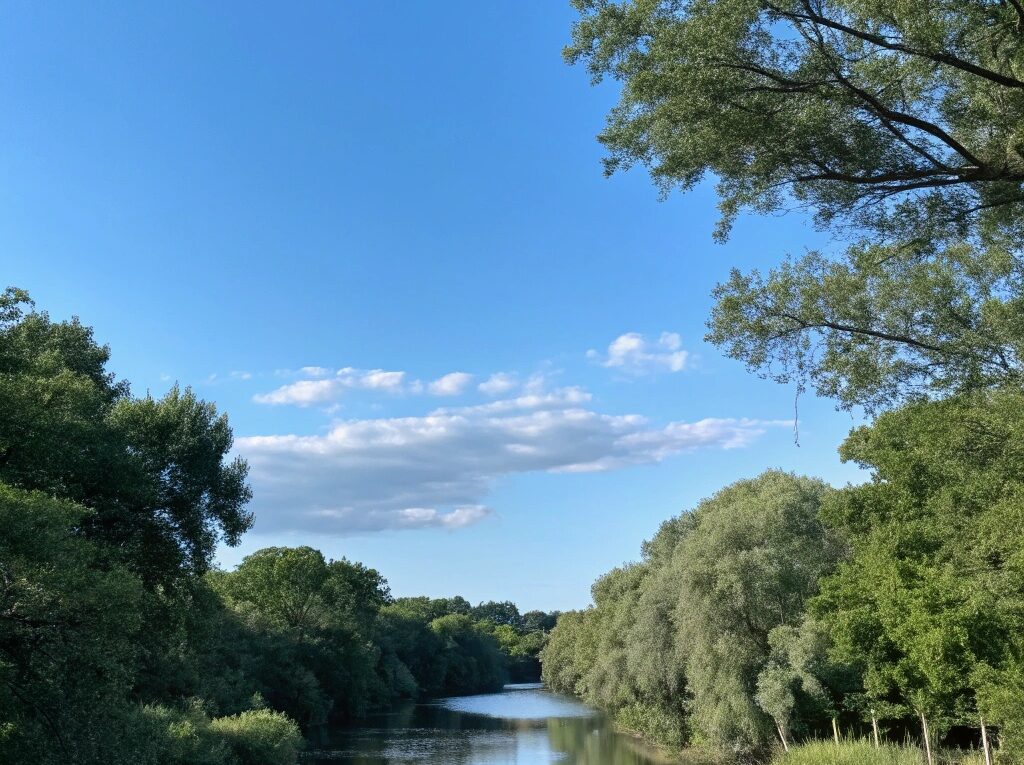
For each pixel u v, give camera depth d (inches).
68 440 829.2
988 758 812.0
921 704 855.1
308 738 2281.0
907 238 491.5
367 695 3157.0
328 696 2792.8
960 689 845.2
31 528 562.3
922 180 447.8
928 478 1184.8
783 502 1417.3
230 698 1947.6
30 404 766.5
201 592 1243.2
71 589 601.3
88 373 1160.2
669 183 485.7
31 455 781.9
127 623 668.7
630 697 1973.4
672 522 2052.2
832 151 447.8
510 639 7057.1
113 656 712.4
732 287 568.1
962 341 554.9
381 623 3973.9
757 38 414.6
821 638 1190.9
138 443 1058.1
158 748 1043.9
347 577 3378.4
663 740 1733.5
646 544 2121.1
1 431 741.3
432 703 3907.5
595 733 2215.8
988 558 933.8
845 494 1318.9
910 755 975.0
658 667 1567.4
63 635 652.1
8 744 652.1
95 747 745.6
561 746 1964.8
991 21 401.7
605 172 486.9
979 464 869.8
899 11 382.0
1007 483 839.7
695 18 409.1
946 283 554.9
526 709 3326.8
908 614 862.5
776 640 1245.1
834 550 1429.6
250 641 2481.5
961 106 441.4
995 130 445.4
